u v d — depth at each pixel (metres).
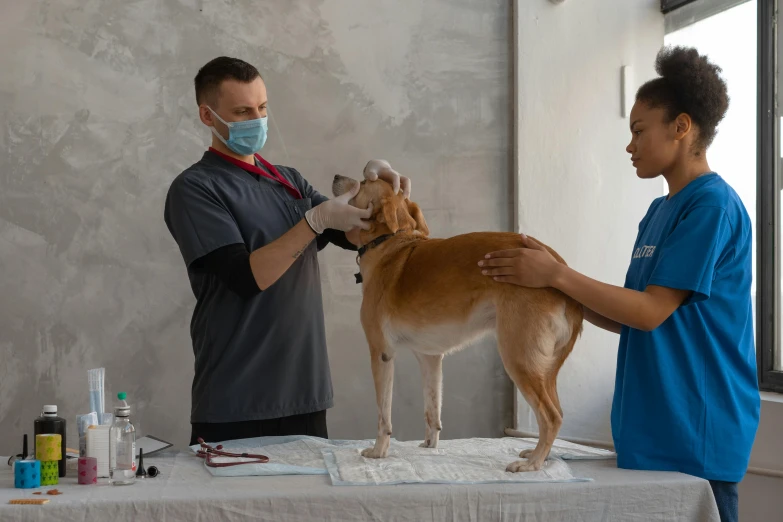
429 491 1.67
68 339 3.71
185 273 3.87
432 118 4.21
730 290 1.84
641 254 1.99
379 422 2.03
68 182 3.73
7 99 3.66
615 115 4.33
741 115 3.75
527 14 4.23
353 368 4.07
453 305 2.02
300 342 2.43
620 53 4.32
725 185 1.87
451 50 4.24
